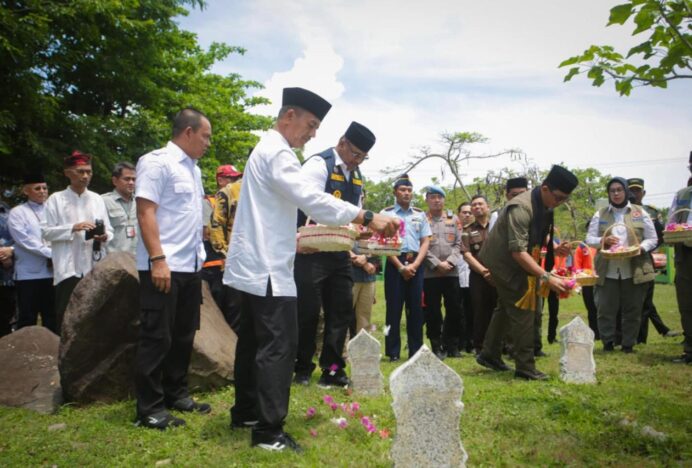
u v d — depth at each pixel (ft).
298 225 19.31
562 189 20.01
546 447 12.76
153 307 14.34
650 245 26.03
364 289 25.46
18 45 38.99
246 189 13.35
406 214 25.48
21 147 43.68
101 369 16.42
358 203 19.04
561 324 39.09
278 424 12.51
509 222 20.17
